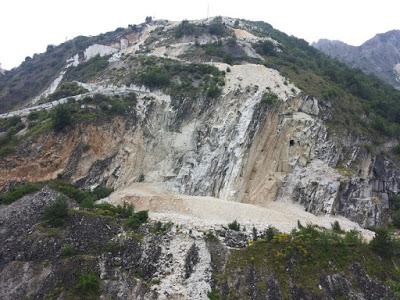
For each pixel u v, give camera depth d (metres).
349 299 44.19
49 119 70.00
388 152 75.38
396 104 86.94
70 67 116.75
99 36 141.25
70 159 64.75
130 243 47.72
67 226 49.75
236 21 134.50
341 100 81.81
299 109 77.19
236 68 86.31
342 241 49.78
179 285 43.88
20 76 136.00
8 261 46.50
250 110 73.69
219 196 67.00
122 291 42.91
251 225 53.50
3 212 52.41
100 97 76.06
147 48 110.69
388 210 69.12
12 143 65.38
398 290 45.41
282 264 45.81
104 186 65.50
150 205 59.69
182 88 80.88
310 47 130.00
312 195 67.06
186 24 118.75
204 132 74.44
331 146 72.94
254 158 69.94
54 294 42.66
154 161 72.31
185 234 49.28
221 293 43.53
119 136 70.38
